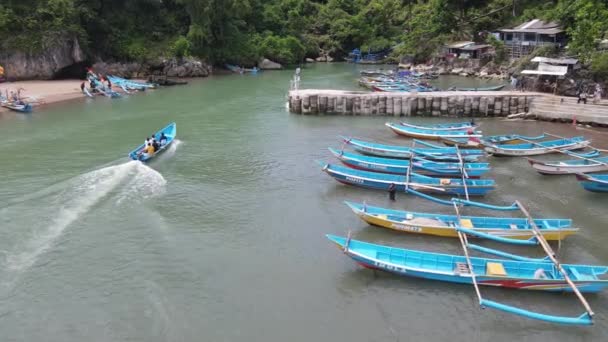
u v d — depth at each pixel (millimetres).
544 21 76875
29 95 64938
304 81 86938
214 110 58656
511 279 19625
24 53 75125
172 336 17672
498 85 75625
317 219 27281
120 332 17859
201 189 31453
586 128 47375
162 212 27797
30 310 19000
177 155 38906
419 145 42656
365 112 55469
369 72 94812
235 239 24875
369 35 134625
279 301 19766
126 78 85625
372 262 20719
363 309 19281
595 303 19531
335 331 18016
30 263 22234
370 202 29844
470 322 18531
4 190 30781
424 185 30266
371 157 35594
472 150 38281
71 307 19234
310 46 129625
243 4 103188
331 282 21125
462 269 20469
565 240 24953
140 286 20672
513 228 24531
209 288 20609
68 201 29094
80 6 83000
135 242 24328
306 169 35719
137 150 37656
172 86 80625
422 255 21047
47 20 78000
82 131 47062
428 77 86875
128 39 91688
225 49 104000
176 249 23703
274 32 122375
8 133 45938
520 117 52500
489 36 92438
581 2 62656
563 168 33438
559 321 17094
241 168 35812
